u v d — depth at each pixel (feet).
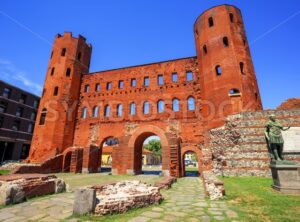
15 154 131.95
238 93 64.49
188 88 82.79
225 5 78.64
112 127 90.38
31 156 85.20
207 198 27.78
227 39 73.00
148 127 78.54
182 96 82.79
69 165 85.81
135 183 33.94
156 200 24.53
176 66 88.58
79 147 83.71
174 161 63.21
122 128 88.33
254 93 67.97
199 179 58.29
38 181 29.12
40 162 81.61
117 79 98.07
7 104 132.05
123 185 32.27
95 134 92.22
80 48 107.96
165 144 73.05
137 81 93.45
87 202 19.69
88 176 65.26
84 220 18.01
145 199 23.27
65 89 95.66
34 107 153.28
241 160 53.98
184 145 75.72
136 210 21.31
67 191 33.17
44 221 17.85
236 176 52.95
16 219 18.51
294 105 75.46
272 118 34.91
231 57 69.62
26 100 146.72
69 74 99.66
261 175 50.65
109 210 19.70
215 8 79.97
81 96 102.12
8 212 20.68
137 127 85.51
